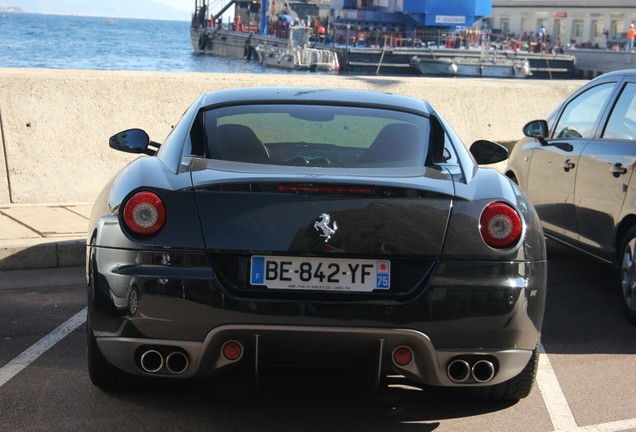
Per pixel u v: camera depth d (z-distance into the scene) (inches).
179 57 3243.1
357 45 2522.1
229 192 136.2
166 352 136.7
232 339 134.6
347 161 151.2
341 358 137.6
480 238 137.2
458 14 2501.2
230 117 164.2
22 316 209.9
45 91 328.2
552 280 268.1
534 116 432.1
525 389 157.3
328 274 134.3
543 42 2923.2
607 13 3080.7
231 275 134.6
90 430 144.8
